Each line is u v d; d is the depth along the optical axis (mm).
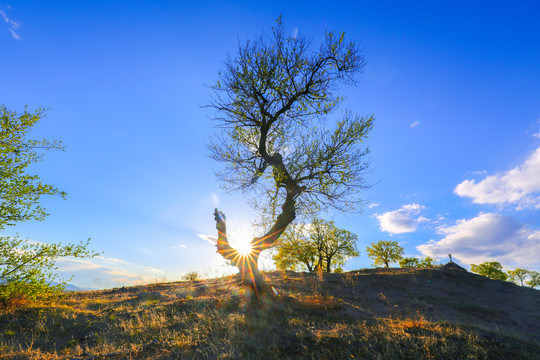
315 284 13031
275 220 11727
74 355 5555
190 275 16922
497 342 6734
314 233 30672
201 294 10898
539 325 10289
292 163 11023
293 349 5836
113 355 5469
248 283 10016
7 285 8141
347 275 16000
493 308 11867
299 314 8273
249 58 10672
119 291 13219
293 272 17531
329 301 9781
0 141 8281
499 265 50906
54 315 7656
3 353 5527
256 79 10531
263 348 5809
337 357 5605
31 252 8516
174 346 5801
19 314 7680
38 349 5738
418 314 9633
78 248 8953
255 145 11680
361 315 8750
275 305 8938
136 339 6266
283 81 10562
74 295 11445
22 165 8664
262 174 11188
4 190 8148
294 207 11086
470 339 6688
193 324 7008
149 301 9656
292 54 10609
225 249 10242
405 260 50969
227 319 7273
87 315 7805
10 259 8195
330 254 34500
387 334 6676
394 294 12758
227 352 5547
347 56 10719
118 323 7289
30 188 8320
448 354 5844
